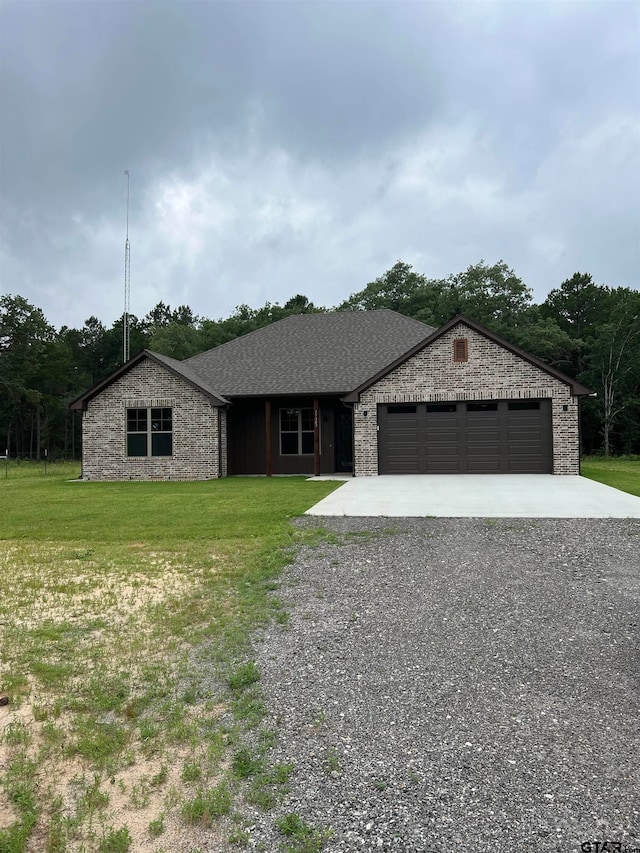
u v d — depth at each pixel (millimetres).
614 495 12109
